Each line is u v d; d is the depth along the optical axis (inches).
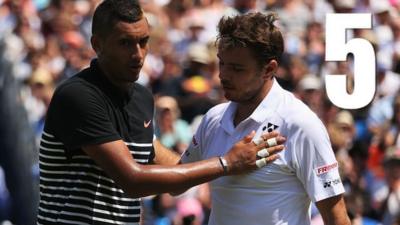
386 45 1642.5
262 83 565.0
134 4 562.3
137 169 554.3
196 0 1785.2
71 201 562.9
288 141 561.3
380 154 1318.9
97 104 559.8
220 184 575.2
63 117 560.1
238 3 1772.9
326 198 562.9
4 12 1684.3
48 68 1568.7
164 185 553.3
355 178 1208.2
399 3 1756.9
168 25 1745.8
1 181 789.2
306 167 561.3
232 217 571.2
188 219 1053.8
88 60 1576.0
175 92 1461.6
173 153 629.0
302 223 573.3
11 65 808.9
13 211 783.7
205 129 593.0
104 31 561.0
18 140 778.8
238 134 574.2
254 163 556.7
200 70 1477.6
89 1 1786.4
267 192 563.5
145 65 1569.9
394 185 1185.4
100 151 556.4
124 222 569.6
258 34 553.6
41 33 1683.1
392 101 1455.5
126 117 572.1
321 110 1386.6
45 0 1780.3
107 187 564.4
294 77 1502.2
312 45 1660.9
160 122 1305.4
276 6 1763.0
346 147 1296.8
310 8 1743.4
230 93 563.5
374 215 1146.0
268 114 566.3
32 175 784.9
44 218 570.9
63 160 566.6
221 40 559.5
